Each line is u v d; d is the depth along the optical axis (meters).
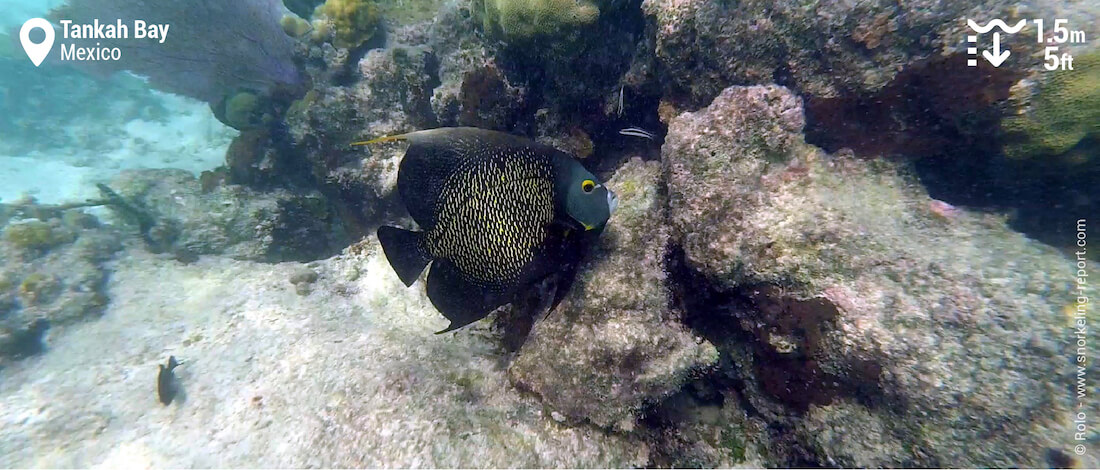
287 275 1.40
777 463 0.79
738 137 0.81
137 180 1.88
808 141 0.97
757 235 0.75
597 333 0.79
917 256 0.74
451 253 0.62
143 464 0.83
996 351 0.65
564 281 0.70
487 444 0.78
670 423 0.84
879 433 0.69
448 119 1.35
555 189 0.61
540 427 0.81
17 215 1.76
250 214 1.69
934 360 0.65
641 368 0.77
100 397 1.02
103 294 1.40
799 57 0.90
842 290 0.71
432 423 0.81
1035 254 0.78
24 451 0.90
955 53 0.79
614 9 1.06
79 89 4.10
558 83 1.16
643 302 0.80
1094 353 0.63
